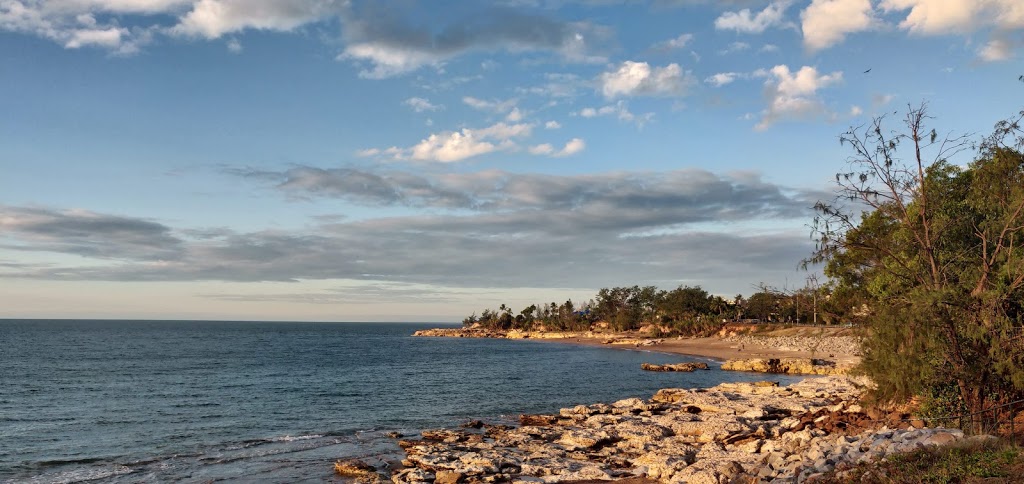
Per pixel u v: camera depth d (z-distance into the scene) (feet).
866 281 82.64
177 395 188.44
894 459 48.96
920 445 51.55
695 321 548.31
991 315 62.44
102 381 229.04
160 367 296.71
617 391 205.98
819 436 87.30
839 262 81.05
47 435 122.72
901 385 66.44
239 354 410.11
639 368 306.76
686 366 295.69
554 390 207.51
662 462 79.15
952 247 71.61
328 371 281.95
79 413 152.05
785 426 102.58
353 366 314.76
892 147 70.74
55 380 231.50
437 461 89.81
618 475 80.38
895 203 71.67
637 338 586.04
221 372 271.69
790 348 376.27
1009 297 64.95
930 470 44.70
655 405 137.08
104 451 107.04
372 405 168.55
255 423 137.59
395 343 640.17
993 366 62.95
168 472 91.56
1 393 191.31
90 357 365.20
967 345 65.16
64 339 611.88
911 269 70.95
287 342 622.13
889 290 76.74
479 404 171.63
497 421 140.15
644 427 109.19
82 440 117.39
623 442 100.53
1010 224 66.64
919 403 81.51
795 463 62.03
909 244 73.82
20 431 127.34
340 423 138.31
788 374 276.82
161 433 124.77
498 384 225.97
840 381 176.04
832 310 77.66
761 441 89.86
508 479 80.12
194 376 251.39
